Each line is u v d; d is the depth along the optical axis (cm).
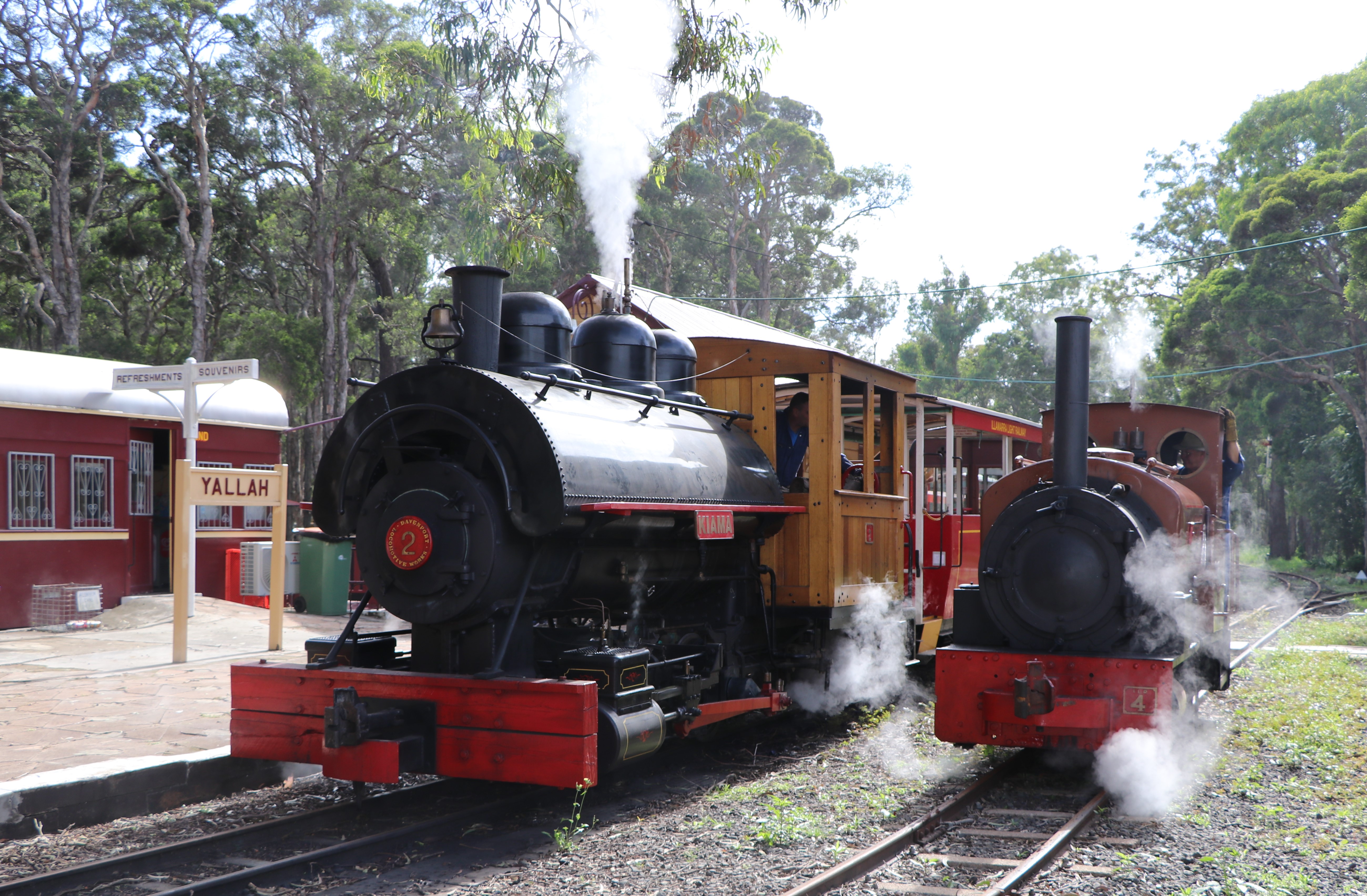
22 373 1187
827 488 765
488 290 604
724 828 523
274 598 1018
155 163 3111
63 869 454
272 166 3341
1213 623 759
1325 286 3053
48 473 1199
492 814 563
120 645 1043
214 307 3634
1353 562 3494
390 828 534
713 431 727
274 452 1501
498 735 514
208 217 3048
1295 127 3609
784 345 788
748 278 4269
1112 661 616
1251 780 621
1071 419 662
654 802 596
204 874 459
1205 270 4081
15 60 2984
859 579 817
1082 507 646
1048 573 648
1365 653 1228
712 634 718
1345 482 3325
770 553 782
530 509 530
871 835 511
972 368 5509
